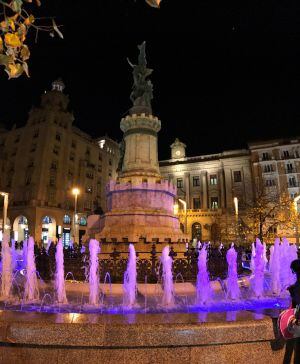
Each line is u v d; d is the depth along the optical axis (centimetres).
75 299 738
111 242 1056
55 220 4734
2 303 705
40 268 988
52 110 5034
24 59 387
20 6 370
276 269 992
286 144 5150
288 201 3747
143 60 1495
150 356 357
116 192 1245
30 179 4781
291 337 366
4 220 3139
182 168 5922
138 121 1361
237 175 5512
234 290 865
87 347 357
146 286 808
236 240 4159
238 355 372
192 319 383
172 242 1078
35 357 360
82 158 5578
